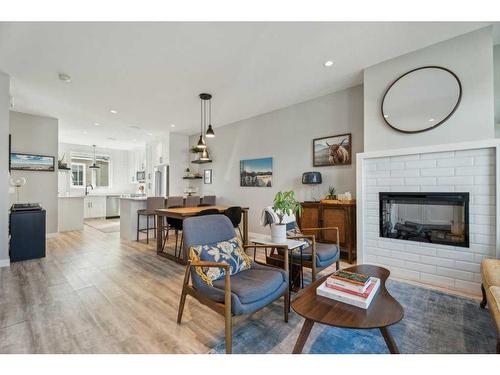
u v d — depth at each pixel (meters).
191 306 2.30
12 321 2.02
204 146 4.67
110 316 2.11
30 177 5.22
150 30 2.44
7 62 3.04
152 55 2.90
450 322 1.99
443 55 2.71
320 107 4.27
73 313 2.15
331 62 3.11
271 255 2.91
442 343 1.72
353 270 2.13
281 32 2.50
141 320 2.05
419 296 2.46
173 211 3.84
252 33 2.51
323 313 1.46
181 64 3.11
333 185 4.10
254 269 2.16
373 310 1.49
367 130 3.23
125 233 5.22
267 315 2.15
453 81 2.64
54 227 5.54
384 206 3.09
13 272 3.18
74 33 2.48
